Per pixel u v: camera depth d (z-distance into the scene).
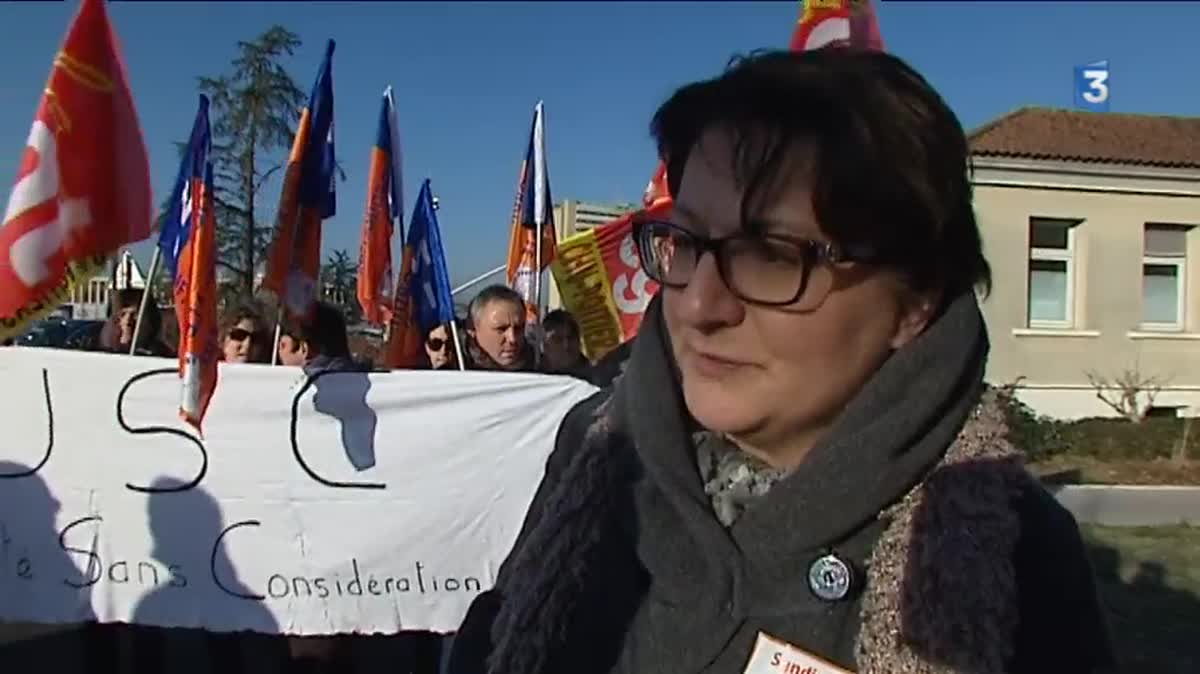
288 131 10.21
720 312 1.05
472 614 1.42
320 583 4.62
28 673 5.09
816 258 1.01
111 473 4.56
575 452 1.38
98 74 4.02
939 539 0.99
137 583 4.56
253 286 9.10
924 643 0.97
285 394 4.65
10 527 4.54
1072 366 18.17
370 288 5.62
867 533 1.05
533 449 4.77
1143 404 18.16
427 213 5.56
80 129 3.98
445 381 4.75
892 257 1.02
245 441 4.62
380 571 4.66
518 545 1.36
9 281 3.84
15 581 4.52
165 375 4.57
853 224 1.00
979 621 0.96
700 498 1.11
